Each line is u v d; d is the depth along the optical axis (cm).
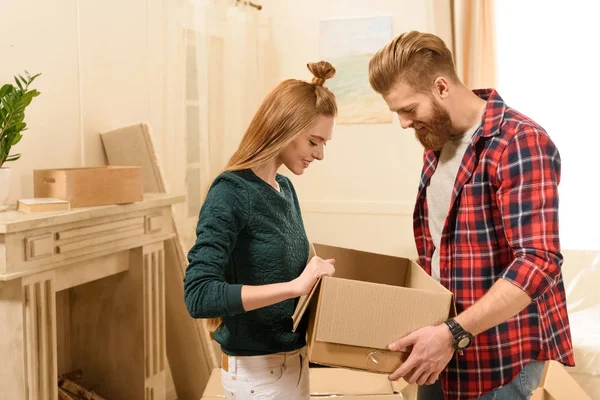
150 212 240
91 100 270
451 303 137
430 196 169
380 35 393
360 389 233
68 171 205
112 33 283
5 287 183
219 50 352
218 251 134
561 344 155
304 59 409
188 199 322
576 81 378
